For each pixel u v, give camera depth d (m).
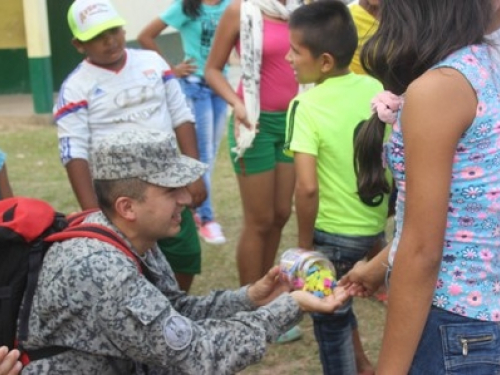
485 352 2.09
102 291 2.12
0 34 13.60
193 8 5.54
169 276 2.60
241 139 4.00
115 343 2.16
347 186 3.31
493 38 2.15
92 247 2.18
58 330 2.19
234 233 6.04
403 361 2.05
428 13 2.02
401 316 2.02
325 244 3.40
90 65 3.66
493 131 1.99
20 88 13.82
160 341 2.13
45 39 11.24
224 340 2.23
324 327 3.31
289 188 4.23
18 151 9.10
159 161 2.24
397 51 2.04
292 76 4.00
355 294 2.54
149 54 3.83
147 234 2.30
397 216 2.16
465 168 2.00
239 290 2.62
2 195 3.35
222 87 4.20
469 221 2.04
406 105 1.98
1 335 2.24
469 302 2.07
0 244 2.20
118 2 12.38
